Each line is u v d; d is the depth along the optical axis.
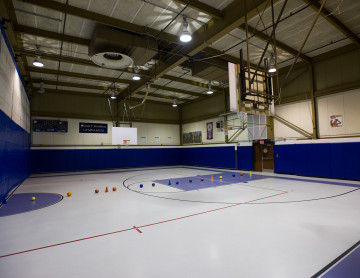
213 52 8.66
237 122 13.38
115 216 4.42
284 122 10.91
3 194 5.64
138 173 12.43
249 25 7.07
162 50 8.17
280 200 5.54
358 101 8.48
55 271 2.43
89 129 14.50
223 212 4.58
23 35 7.32
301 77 10.20
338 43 8.45
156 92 14.66
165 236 3.37
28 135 11.43
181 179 9.68
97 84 12.70
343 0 6.03
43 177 10.98
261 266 2.48
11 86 6.59
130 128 14.51
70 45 8.04
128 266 2.51
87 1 5.84
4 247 3.06
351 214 4.35
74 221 4.15
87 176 11.27
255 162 12.44
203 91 14.65
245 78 5.85
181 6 6.08
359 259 2.61
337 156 8.92
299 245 3.00
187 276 2.29
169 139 17.69
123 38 6.91
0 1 5.04
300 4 6.11
